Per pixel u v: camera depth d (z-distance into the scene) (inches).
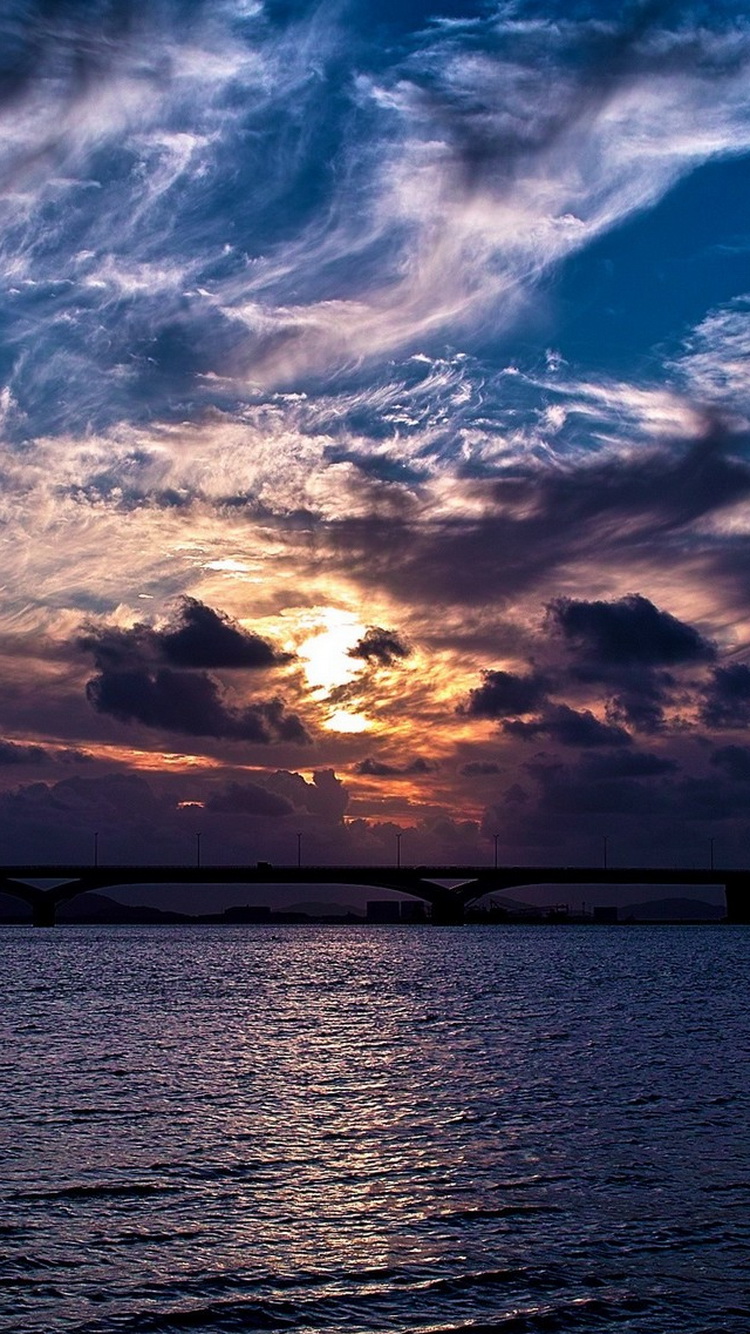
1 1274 1136.2
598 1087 2160.4
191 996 4505.4
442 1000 4313.5
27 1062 2541.8
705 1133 1733.5
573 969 6491.1
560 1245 1214.3
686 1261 1167.6
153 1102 2020.2
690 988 4928.6
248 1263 1168.2
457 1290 1099.3
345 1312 1053.8
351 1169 1528.1
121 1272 1144.8
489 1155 1600.6
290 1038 3041.3
